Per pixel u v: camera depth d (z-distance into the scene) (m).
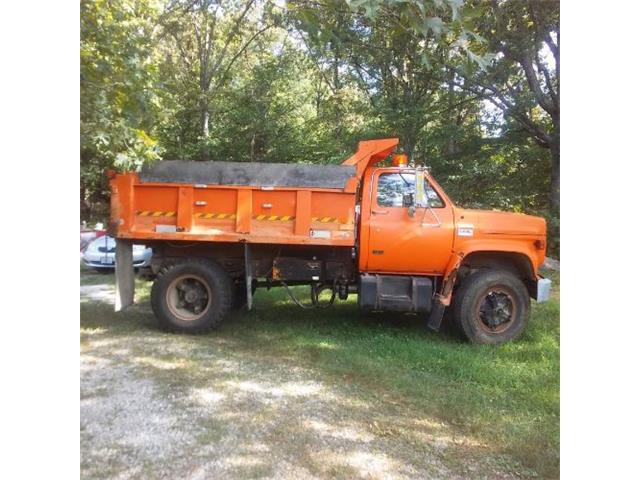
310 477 2.93
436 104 14.05
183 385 4.34
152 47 6.04
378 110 13.80
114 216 5.93
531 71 13.29
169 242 6.21
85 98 4.74
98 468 2.97
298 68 17.64
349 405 3.99
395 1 2.61
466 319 5.75
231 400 4.04
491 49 12.20
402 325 6.64
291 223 5.88
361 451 3.26
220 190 5.89
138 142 5.61
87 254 11.38
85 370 4.68
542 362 5.02
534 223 5.95
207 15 12.42
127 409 3.82
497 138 14.41
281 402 4.02
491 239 5.88
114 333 6.00
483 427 3.59
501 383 4.45
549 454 3.21
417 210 5.88
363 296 5.86
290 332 6.12
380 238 5.86
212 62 17.33
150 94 5.43
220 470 2.98
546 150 14.72
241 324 6.55
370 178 6.00
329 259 6.27
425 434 3.53
